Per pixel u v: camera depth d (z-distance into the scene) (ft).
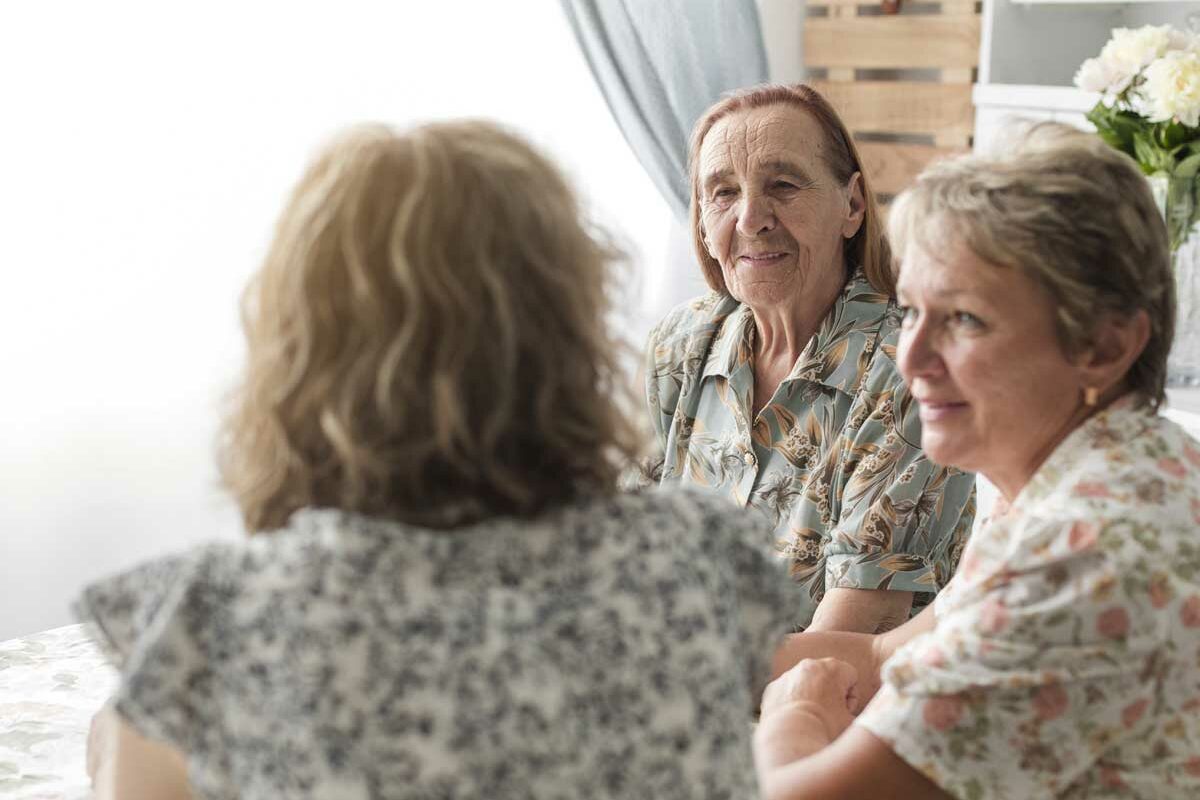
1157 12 10.62
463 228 2.59
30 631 10.21
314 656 2.45
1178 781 3.30
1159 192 7.65
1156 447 3.40
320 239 2.61
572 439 2.71
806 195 5.67
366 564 2.53
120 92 10.14
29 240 9.93
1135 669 3.18
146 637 2.51
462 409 2.59
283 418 2.66
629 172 12.57
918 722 3.32
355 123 2.80
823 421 5.75
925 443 3.63
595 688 2.55
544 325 2.67
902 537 5.50
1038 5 10.94
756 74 12.27
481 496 2.66
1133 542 3.20
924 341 3.52
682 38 11.93
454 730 2.45
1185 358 8.07
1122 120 7.80
